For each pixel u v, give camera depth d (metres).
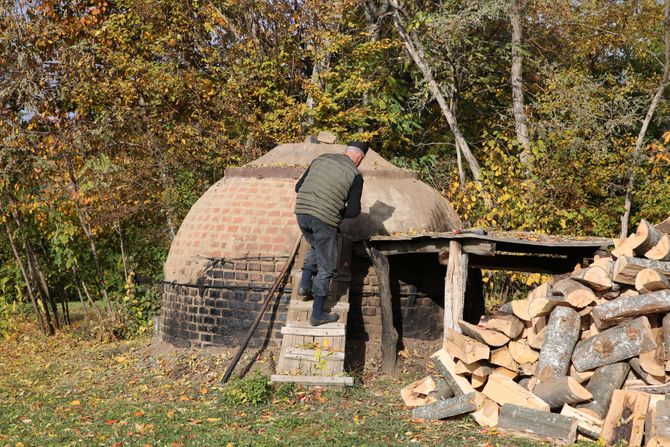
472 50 17.33
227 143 14.67
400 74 18.69
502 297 12.90
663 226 6.40
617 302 5.79
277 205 8.90
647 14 18.33
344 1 15.45
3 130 13.20
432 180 16.27
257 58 15.57
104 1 16.91
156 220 14.75
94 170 12.88
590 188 14.78
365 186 9.09
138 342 11.45
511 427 5.91
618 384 5.80
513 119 17.42
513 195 12.34
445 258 8.19
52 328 13.87
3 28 14.09
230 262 8.76
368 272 8.71
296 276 8.14
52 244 13.62
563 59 19.70
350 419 6.42
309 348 7.43
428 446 5.59
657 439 5.21
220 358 8.54
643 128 15.10
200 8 16.09
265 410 6.74
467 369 6.43
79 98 14.84
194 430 6.10
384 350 8.24
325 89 15.57
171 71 15.70
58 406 7.27
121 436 5.96
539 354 6.25
